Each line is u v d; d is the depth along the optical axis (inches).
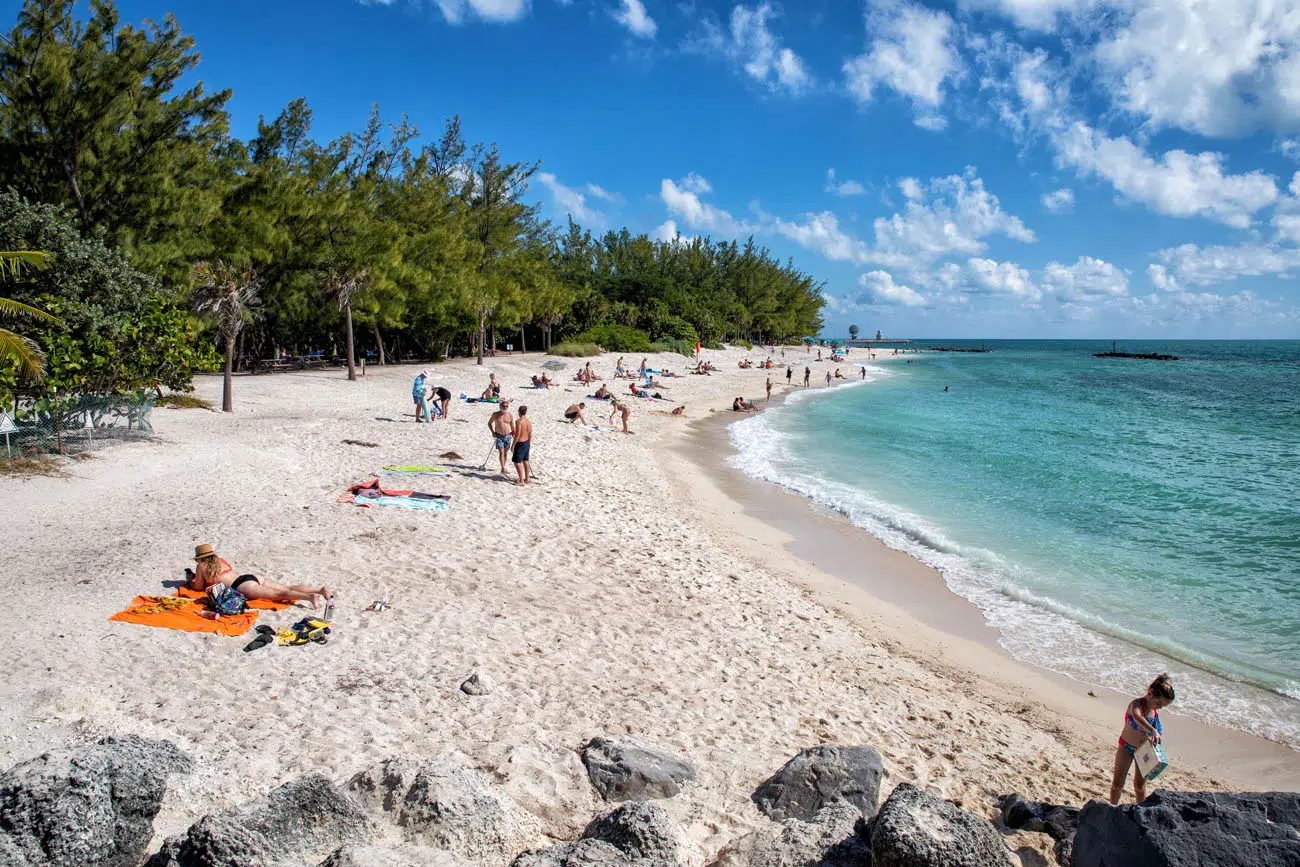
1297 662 389.1
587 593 411.2
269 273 1250.6
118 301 668.7
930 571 522.9
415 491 577.3
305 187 1230.3
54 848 137.9
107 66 823.1
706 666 339.3
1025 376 3043.8
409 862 150.7
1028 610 456.1
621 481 724.0
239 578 343.0
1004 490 773.3
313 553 420.2
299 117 1667.1
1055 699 350.9
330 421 856.9
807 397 1857.8
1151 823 170.6
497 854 179.8
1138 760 247.9
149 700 249.4
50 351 579.5
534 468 714.2
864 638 405.1
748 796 228.8
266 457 632.4
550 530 519.8
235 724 240.1
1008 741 305.1
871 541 589.9
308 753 227.1
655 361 2247.8
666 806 218.8
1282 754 307.9
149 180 896.9
